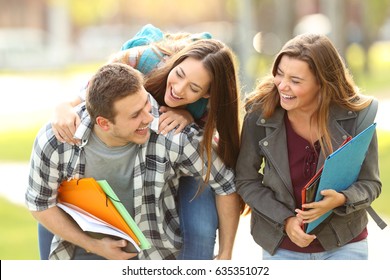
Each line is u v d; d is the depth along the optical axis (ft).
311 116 28.25
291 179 28.40
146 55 29.63
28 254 47.91
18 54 256.32
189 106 29.58
